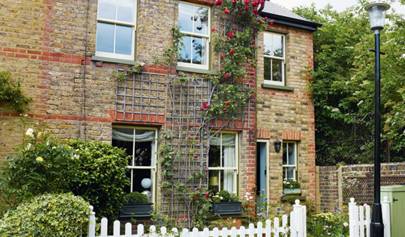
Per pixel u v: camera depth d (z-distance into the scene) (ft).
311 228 31.91
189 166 32.45
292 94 42.50
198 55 34.86
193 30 34.86
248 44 35.58
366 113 47.80
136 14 32.50
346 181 40.86
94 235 20.11
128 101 31.01
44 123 28.43
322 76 48.44
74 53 29.81
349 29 54.90
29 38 28.68
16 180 22.43
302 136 42.47
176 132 32.35
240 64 35.17
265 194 39.52
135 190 31.24
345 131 51.34
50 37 29.27
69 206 19.51
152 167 31.89
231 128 34.47
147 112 31.53
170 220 30.50
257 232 23.62
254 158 35.37
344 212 36.86
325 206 42.22
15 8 28.50
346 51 51.60
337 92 48.60
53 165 22.58
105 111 30.25
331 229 31.35
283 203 40.04
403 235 25.43
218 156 34.71
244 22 36.01
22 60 28.32
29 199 21.01
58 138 28.45
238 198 34.14
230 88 33.99
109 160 26.50
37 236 18.70
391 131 39.32
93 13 30.78
